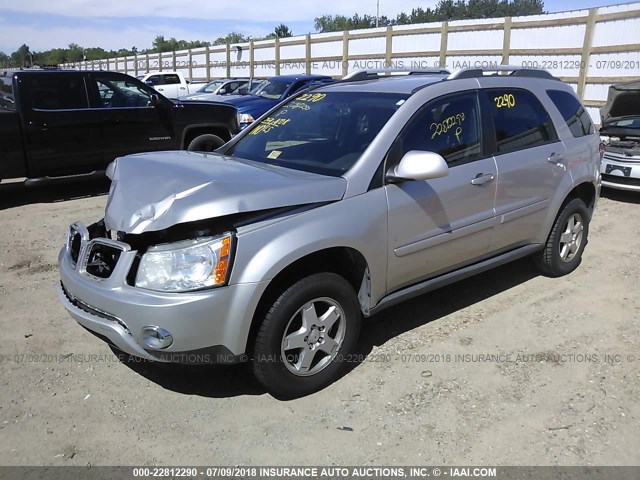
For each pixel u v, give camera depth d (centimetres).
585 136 514
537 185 454
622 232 677
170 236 300
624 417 314
